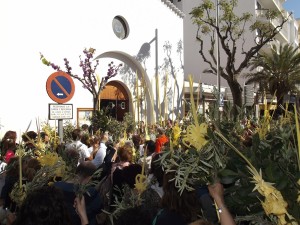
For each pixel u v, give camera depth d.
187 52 35.19
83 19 15.88
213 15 31.95
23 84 13.37
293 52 25.55
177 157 2.37
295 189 1.94
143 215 2.38
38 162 4.16
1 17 12.72
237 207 2.33
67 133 11.75
